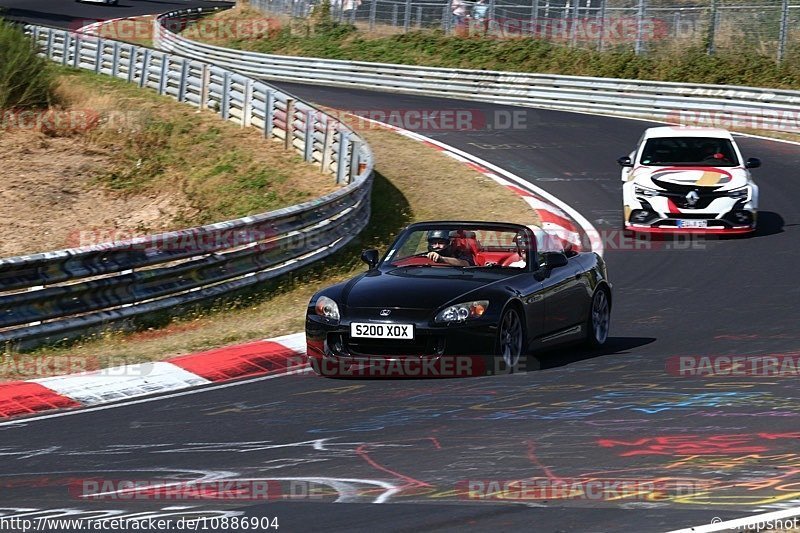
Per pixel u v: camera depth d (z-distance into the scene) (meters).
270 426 27.64
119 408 30.88
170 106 99.25
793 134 91.06
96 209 78.25
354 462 23.64
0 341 38.47
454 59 139.12
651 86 101.81
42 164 85.06
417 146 89.88
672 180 60.03
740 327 40.03
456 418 27.42
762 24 117.88
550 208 69.25
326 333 32.41
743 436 24.92
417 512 19.75
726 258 54.69
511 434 25.59
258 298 48.91
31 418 30.12
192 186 81.38
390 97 116.19
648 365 33.91
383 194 75.06
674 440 24.67
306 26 159.00
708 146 63.19
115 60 112.62
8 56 99.00
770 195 70.12
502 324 32.44
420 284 33.41
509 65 133.25
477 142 91.62
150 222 75.44
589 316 37.47
